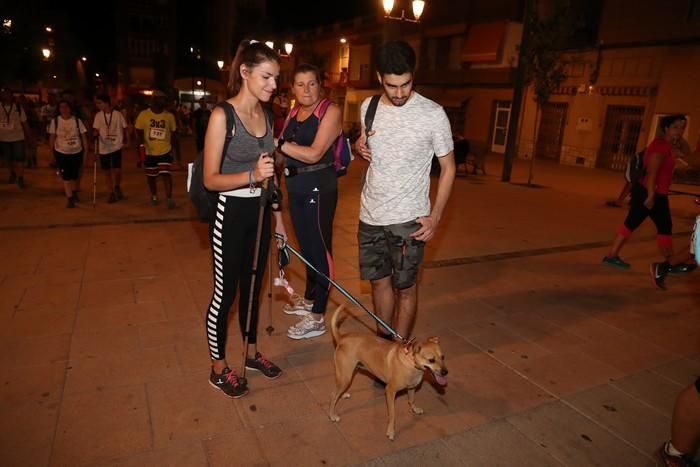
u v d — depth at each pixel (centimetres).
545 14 1569
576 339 419
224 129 275
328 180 379
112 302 441
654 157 565
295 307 438
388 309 344
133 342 374
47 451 260
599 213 977
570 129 2041
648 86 1752
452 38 2559
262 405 308
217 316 304
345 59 3444
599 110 1922
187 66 4722
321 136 345
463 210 942
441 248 671
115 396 308
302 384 333
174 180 1123
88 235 642
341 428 291
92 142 876
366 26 3111
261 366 340
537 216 918
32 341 368
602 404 329
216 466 256
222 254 296
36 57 2359
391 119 300
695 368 380
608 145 1916
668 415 321
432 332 420
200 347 371
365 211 323
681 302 508
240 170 295
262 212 284
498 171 1686
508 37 2228
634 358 391
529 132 2217
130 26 4794
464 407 318
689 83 1627
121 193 880
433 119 296
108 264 536
